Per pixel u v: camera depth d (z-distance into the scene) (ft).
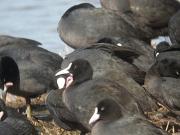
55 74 48.70
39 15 99.19
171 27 55.93
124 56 47.78
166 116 47.44
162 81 44.62
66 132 47.09
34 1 109.91
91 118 38.60
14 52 52.31
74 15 58.90
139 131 36.73
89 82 42.60
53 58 52.95
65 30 59.06
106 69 45.73
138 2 61.77
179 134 44.47
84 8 59.26
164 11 61.67
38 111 53.52
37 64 52.03
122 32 57.88
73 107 42.73
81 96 42.11
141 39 59.77
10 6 107.04
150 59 48.93
